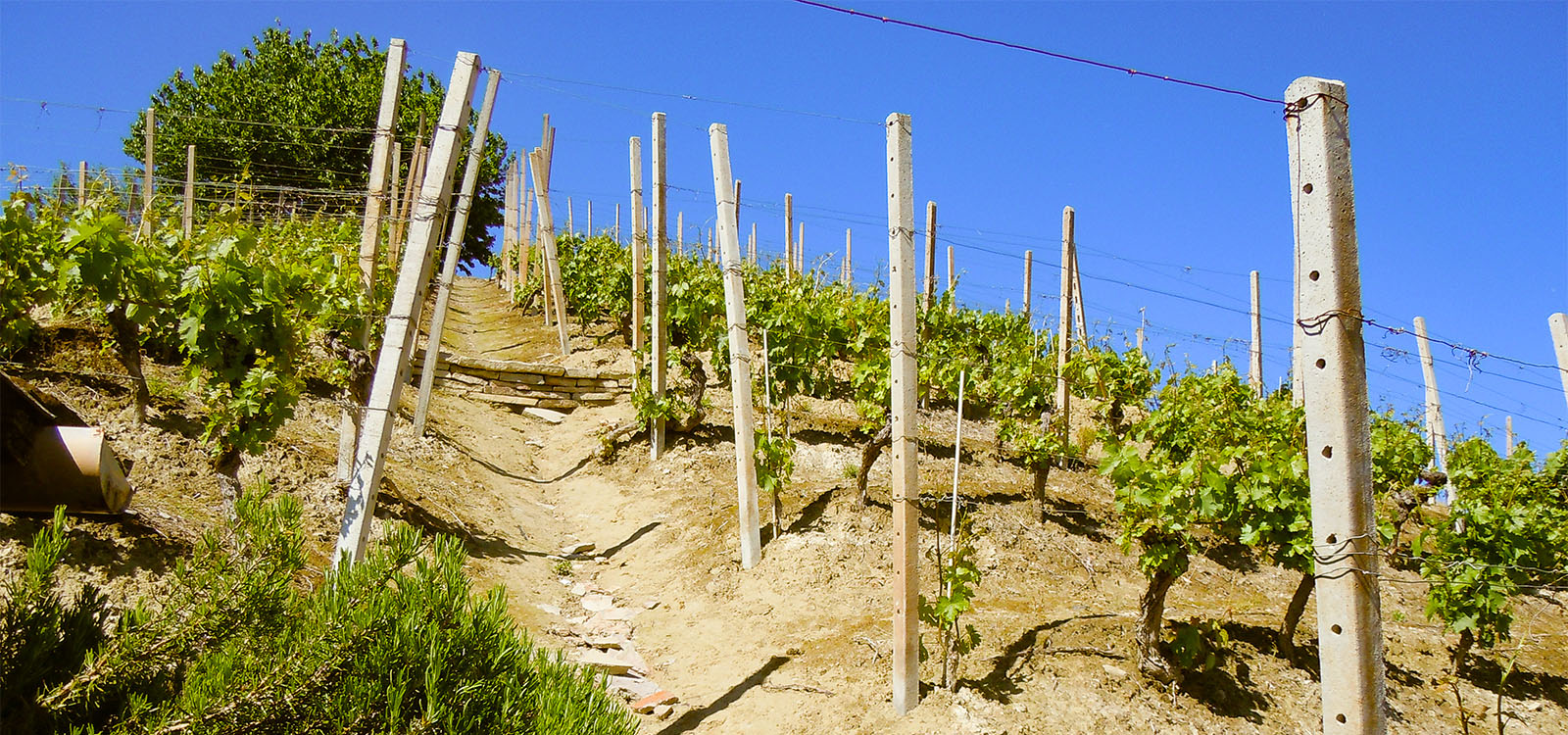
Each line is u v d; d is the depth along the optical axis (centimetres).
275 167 2908
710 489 1080
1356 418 445
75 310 907
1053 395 1249
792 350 1271
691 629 783
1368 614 437
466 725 341
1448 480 1094
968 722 609
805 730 616
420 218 694
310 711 333
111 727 316
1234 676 705
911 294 661
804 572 853
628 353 1656
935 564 859
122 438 767
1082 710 634
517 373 1443
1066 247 1249
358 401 871
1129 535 665
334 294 931
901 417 648
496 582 810
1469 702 748
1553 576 788
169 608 344
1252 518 684
